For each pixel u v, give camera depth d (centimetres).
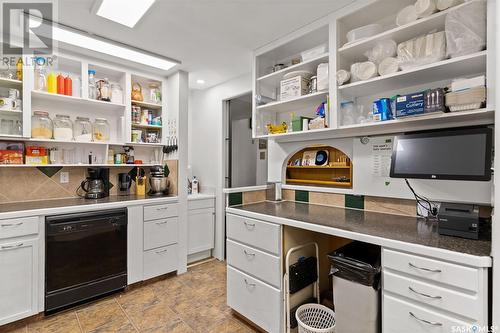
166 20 196
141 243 267
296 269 185
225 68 296
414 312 120
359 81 179
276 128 237
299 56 250
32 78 227
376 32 177
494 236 99
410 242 125
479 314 103
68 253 221
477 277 104
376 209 201
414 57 153
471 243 122
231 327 204
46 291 211
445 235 136
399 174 157
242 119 405
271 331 184
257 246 196
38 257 207
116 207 250
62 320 210
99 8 179
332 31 188
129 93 289
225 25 204
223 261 344
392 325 128
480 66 143
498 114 98
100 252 239
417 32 159
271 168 281
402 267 125
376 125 169
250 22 199
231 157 361
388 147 192
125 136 287
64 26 201
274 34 218
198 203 338
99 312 222
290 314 183
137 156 324
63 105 269
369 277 137
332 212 201
